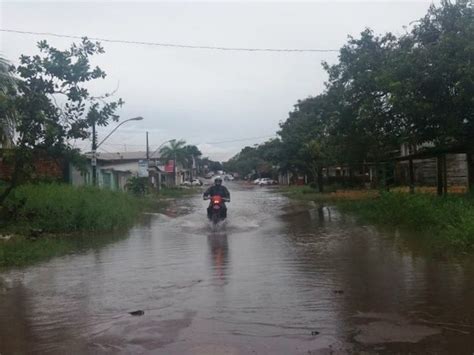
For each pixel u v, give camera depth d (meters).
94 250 11.89
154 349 4.96
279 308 6.37
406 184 40.28
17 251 11.18
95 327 5.73
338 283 7.73
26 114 14.09
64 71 14.18
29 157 14.59
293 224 17.52
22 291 7.66
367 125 21.59
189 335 5.36
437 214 14.09
